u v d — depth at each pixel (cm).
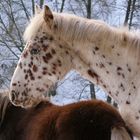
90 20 524
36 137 597
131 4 1981
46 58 526
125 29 516
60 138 564
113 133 536
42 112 630
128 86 506
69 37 517
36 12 546
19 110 670
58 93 1823
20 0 2023
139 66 505
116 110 572
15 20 1898
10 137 662
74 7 1942
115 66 511
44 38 524
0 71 1838
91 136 551
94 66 520
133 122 509
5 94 694
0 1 1903
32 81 532
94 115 559
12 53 1909
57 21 518
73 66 530
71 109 580
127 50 509
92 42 515
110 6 1916
